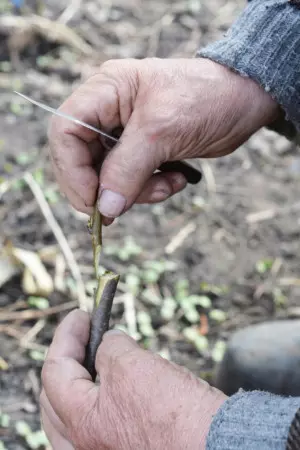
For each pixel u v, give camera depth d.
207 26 3.67
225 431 1.06
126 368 1.19
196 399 1.13
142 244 2.61
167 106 1.37
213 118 1.42
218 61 1.44
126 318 2.31
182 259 2.58
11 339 2.22
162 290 2.45
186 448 1.09
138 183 1.37
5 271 2.32
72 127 1.39
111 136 1.43
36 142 2.92
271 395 1.12
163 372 1.17
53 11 3.57
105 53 3.42
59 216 2.62
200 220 2.75
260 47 1.43
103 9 3.68
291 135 1.65
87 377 1.29
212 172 2.99
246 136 1.53
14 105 3.06
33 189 2.63
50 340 2.23
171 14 3.73
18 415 2.01
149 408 1.14
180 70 1.41
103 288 1.35
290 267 2.62
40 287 2.31
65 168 1.42
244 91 1.44
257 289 2.51
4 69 3.24
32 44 3.33
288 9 1.44
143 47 3.50
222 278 2.53
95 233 1.43
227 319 2.40
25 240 2.51
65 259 2.45
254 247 2.67
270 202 2.88
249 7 1.50
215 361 2.25
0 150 2.84
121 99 1.40
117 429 1.17
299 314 2.44
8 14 3.41
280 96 1.44
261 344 1.86
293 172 3.04
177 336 2.32
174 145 1.40
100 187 1.38
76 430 1.22
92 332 1.36
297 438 0.98
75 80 3.26
